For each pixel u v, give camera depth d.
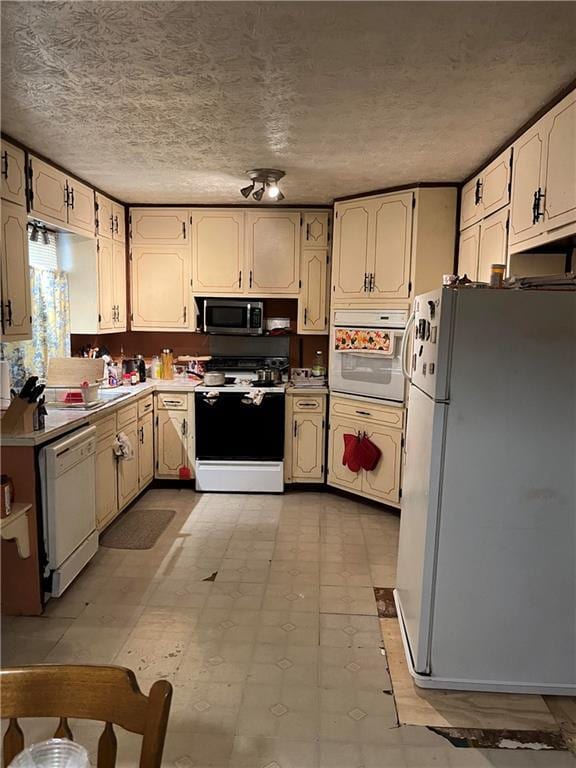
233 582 2.95
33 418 2.62
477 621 2.08
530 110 2.35
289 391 4.35
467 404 1.98
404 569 2.51
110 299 4.15
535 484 2.00
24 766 0.82
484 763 1.80
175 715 1.98
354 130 2.64
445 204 3.63
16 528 2.44
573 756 1.83
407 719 1.98
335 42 1.79
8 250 2.71
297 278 4.44
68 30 1.72
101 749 0.97
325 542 3.48
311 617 2.63
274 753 1.82
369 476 4.07
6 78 2.07
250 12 1.61
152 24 1.68
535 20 1.65
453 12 1.61
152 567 3.11
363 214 3.96
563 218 2.11
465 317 1.94
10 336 2.73
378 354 3.89
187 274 4.49
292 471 4.44
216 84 2.13
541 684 2.10
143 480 4.17
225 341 4.82
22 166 2.84
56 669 0.98
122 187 3.84
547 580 2.04
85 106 2.36
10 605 2.60
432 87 2.14
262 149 2.95
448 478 2.01
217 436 4.34
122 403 3.61
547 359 1.95
